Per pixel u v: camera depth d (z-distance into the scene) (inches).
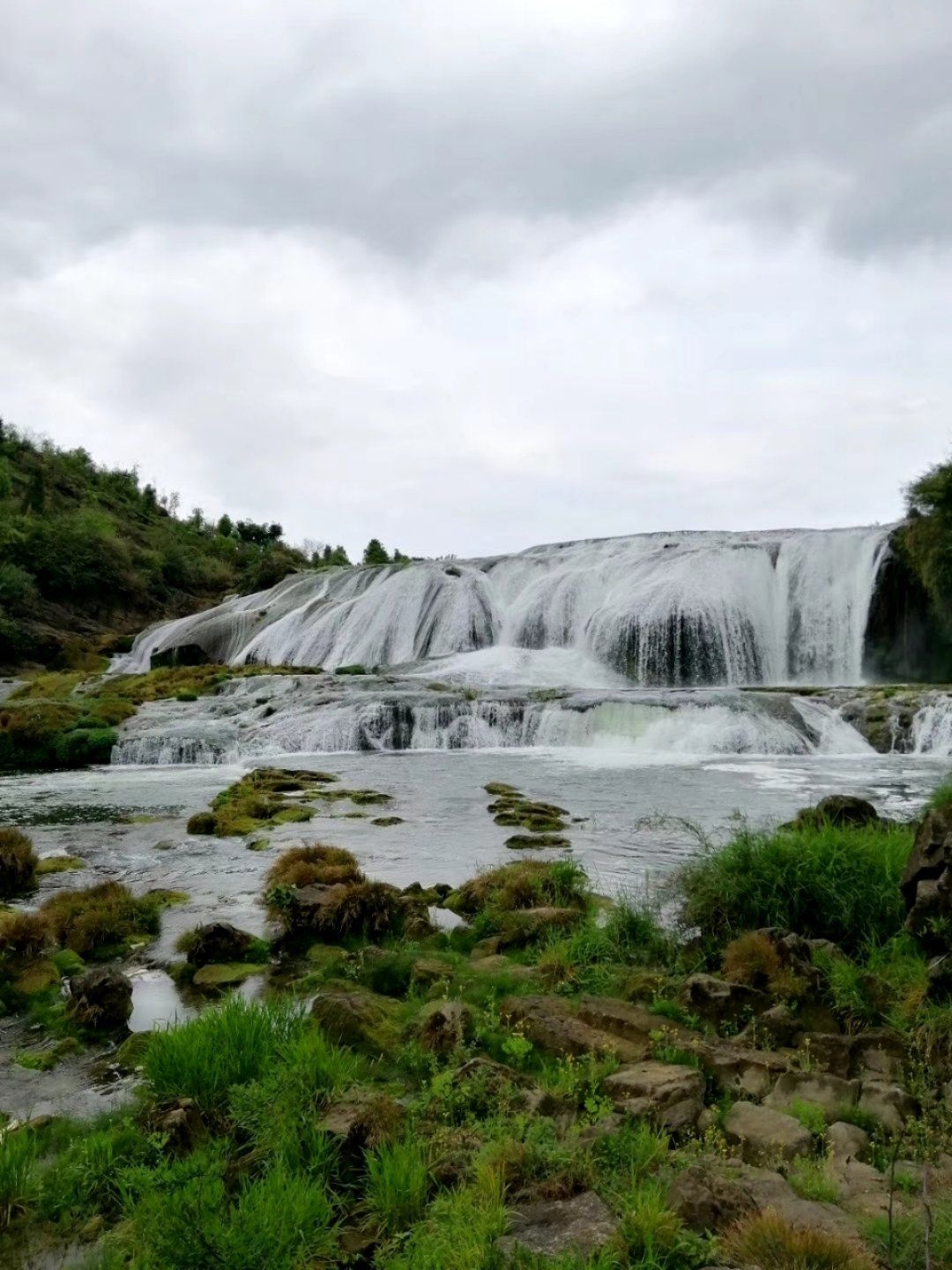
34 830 692.7
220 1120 215.0
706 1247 150.5
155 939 404.5
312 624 2174.0
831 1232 152.6
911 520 1568.7
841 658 1642.5
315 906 398.0
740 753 1029.8
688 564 1817.2
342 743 1165.7
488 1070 231.8
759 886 331.9
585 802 738.2
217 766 1087.0
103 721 1246.9
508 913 386.9
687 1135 202.2
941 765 920.9
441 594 2009.1
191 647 2272.4
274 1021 261.7
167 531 4571.9
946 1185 175.3
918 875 299.0
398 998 311.7
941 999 254.5
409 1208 176.4
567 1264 147.2
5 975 351.9
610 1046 248.5
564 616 1900.8
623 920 346.6
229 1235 163.8
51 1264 171.5
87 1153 202.8
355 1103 216.2
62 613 3100.4
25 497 3828.7
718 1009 268.2
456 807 737.0
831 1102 215.0
